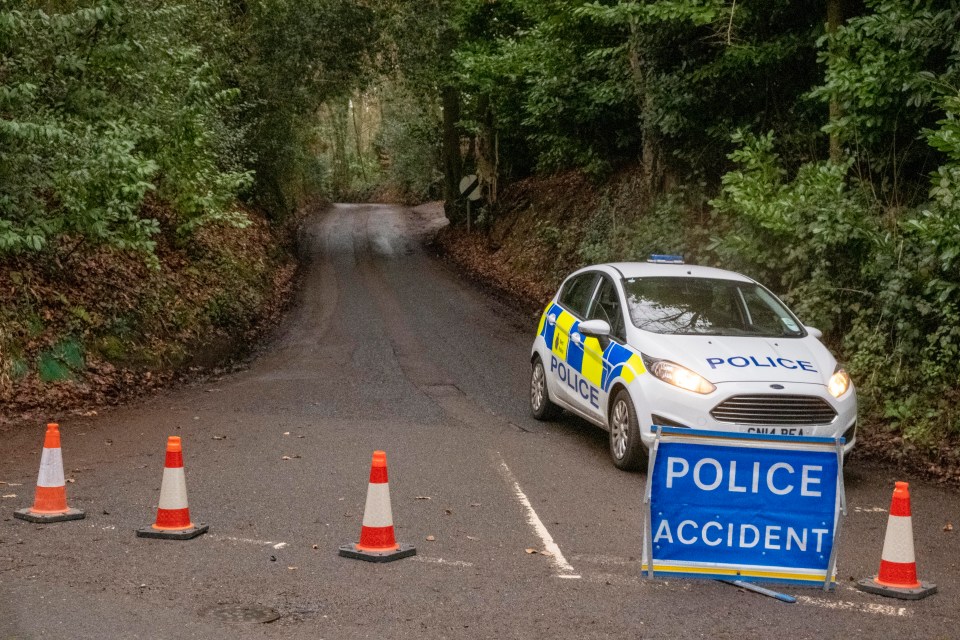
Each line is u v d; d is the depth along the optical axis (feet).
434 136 147.54
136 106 44.62
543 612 17.02
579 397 32.63
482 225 115.75
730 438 19.06
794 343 29.32
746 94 54.08
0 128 33.50
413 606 17.15
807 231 40.29
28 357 38.01
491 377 45.83
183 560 19.54
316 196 216.13
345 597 17.54
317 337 58.65
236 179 57.47
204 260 63.46
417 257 110.52
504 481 27.09
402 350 53.47
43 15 36.78
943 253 30.17
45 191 44.73
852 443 27.50
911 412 32.78
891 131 40.16
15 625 15.75
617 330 30.71
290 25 95.14
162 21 48.24
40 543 20.51
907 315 34.94
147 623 16.02
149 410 36.91
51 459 22.70
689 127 57.36
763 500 19.07
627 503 25.08
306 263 103.04
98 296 44.78
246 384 43.50
